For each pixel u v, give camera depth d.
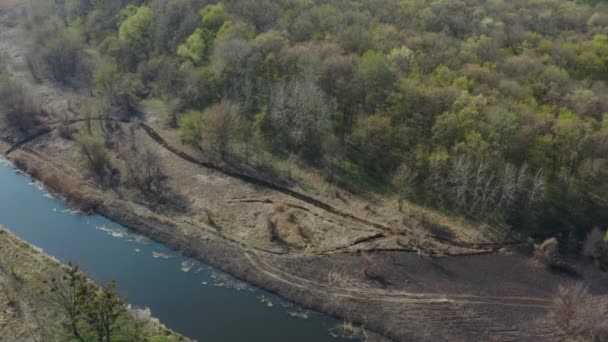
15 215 88.12
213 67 110.38
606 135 82.88
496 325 67.50
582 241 82.00
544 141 84.31
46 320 62.84
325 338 66.12
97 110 116.88
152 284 74.00
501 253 80.31
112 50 131.62
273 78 107.50
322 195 92.31
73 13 154.50
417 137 94.00
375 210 88.75
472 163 85.69
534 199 84.12
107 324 60.12
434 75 99.81
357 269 76.25
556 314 67.06
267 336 66.00
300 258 78.25
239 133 102.56
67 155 103.00
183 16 129.12
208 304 70.81
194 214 87.69
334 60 100.75
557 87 96.88
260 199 91.50
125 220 86.69
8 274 70.50
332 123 102.19
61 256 78.69
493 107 87.69
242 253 79.19
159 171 97.31
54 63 133.62
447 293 72.31
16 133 110.31
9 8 176.12
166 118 114.38
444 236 83.31
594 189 86.50
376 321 68.00
